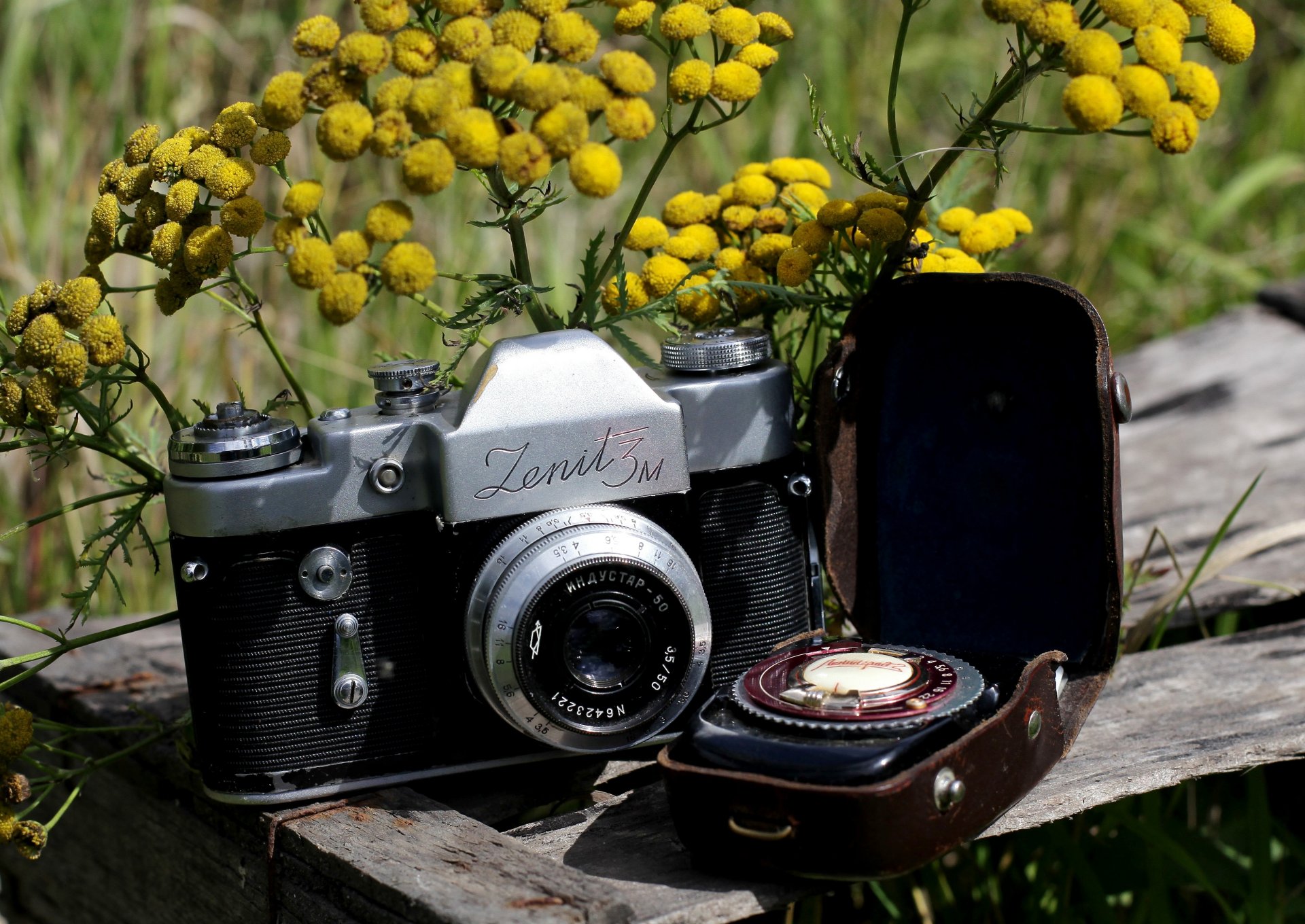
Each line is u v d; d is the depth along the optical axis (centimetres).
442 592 63
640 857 61
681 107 111
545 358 62
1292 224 128
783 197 68
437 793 65
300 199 60
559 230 104
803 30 117
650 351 98
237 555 62
